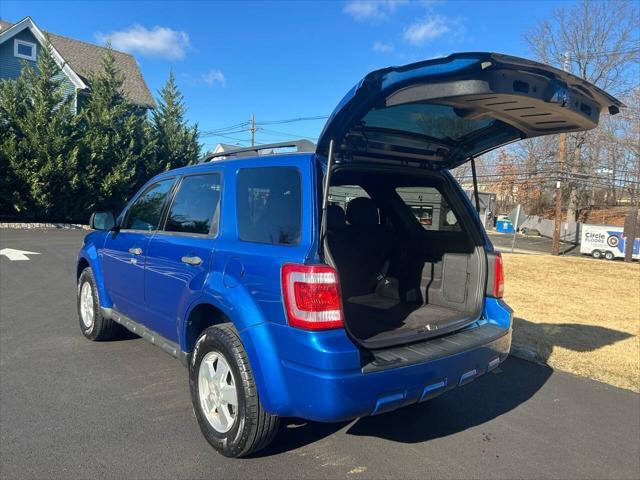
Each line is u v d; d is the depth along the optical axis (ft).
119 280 15.25
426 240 13.39
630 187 120.98
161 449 10.45
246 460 10.16
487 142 11.76
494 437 11.64
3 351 16.63
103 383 14.01
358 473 9.84
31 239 55.11
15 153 67.31
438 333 10.55
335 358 8.16
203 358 10.61
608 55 122.52
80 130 76.07
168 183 13.97
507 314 11.68
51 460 9.88
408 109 9.50
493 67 8.30
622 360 17.70
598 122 10.30
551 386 15.17
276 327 8.78
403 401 8.97
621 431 12.16
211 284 10.30
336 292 8.47
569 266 54.34
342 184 13.38
